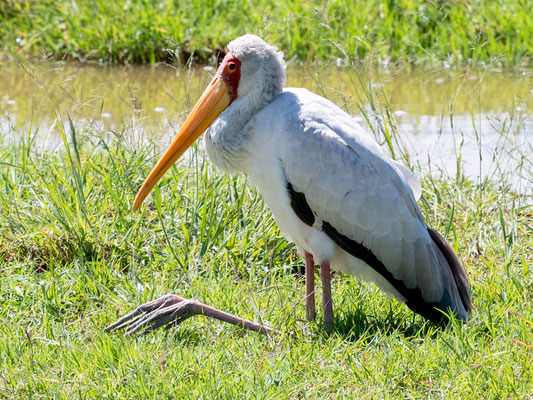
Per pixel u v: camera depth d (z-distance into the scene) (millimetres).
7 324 8922
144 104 17484
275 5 22641
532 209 12352
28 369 7922
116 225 11211
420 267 9023
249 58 9094
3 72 20656
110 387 7527
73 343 8477
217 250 10781
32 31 22719
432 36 21781
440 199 12266
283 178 8898
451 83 19469
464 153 14844
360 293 9844
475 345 8297
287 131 8773
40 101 17891
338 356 8180
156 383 7586
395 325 9172
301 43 21438
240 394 7445
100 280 9969
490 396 7375
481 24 21859
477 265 10711
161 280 10047
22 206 11531
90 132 12992
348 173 8781
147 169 12391
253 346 8383
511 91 18656
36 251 10828
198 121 9398
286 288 9984
